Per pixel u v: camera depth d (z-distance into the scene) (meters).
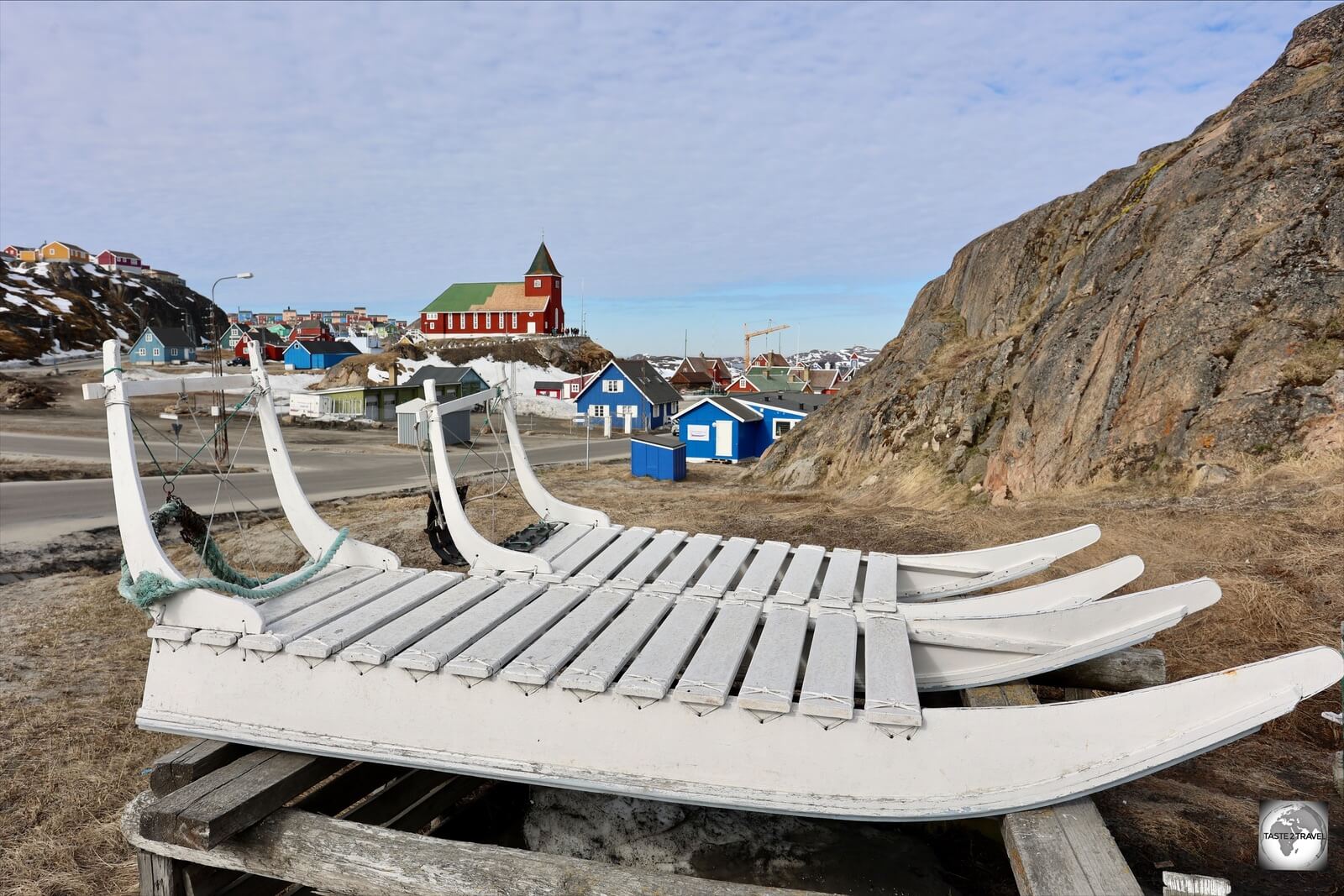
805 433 21.70
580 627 3.44
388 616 3.43
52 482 19.62
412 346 64.81
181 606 3.27
